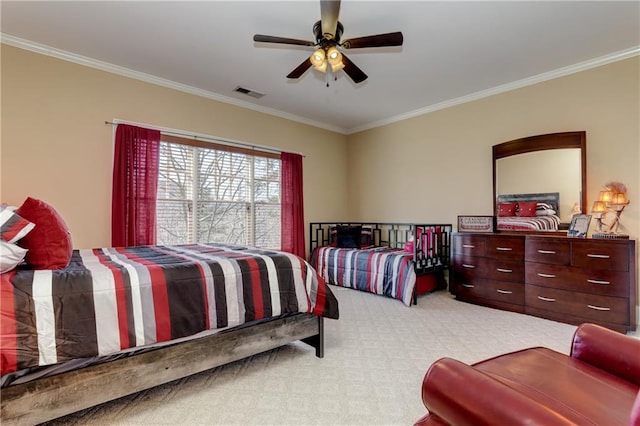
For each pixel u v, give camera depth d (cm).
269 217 478
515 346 245
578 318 292
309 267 232
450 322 303
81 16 257
